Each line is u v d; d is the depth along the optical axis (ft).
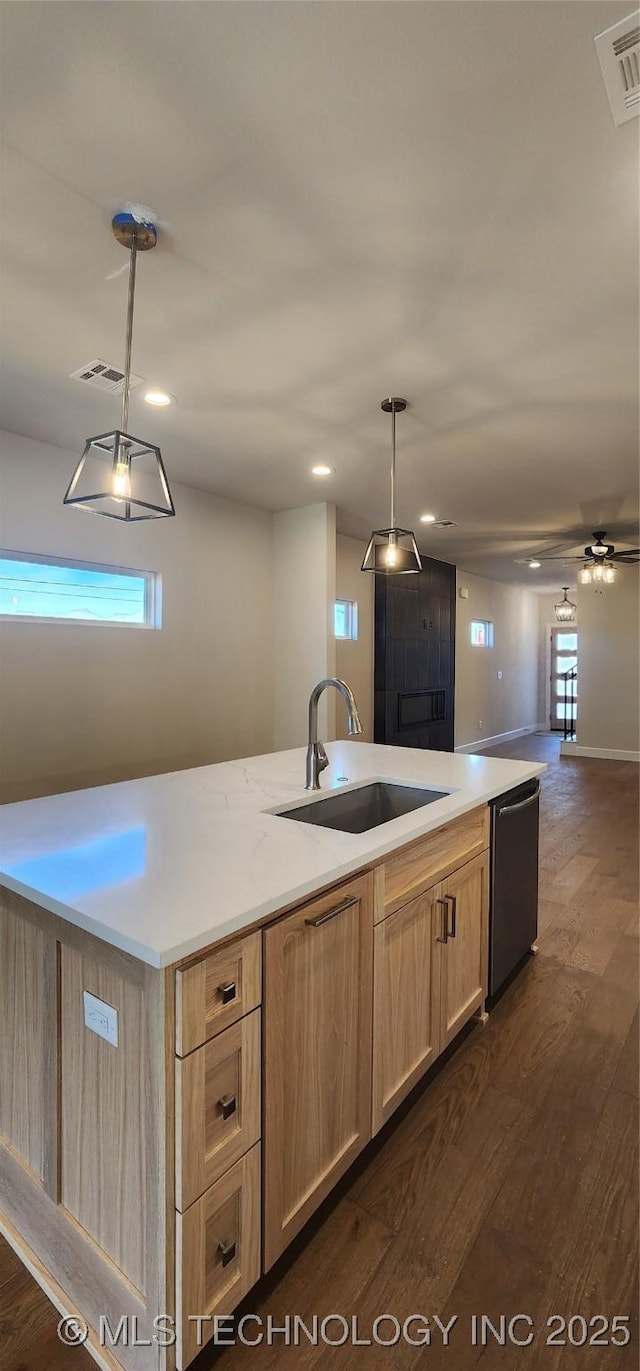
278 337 7.61
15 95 4.33
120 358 8.14
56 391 9.15
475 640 29.53
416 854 5.93
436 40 3.93
